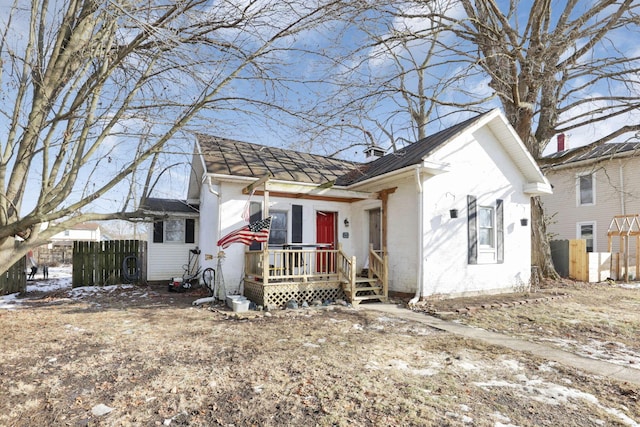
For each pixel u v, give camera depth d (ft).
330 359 15.44
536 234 45.83
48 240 19.11
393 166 33.53
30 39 18.74
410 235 31.60
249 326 21.65
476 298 31.76
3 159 18.56
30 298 34.42
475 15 41.93
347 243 39.29
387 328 21.26
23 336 19.13
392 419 10.24
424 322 23.00
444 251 31.50
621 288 40.01
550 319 24.02
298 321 23.09
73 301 32.07
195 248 47.19
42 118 19.34
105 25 19.81
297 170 38.29
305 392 12.05
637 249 49.80
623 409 10.97
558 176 65.46
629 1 35.76
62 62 19.47
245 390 12.26
